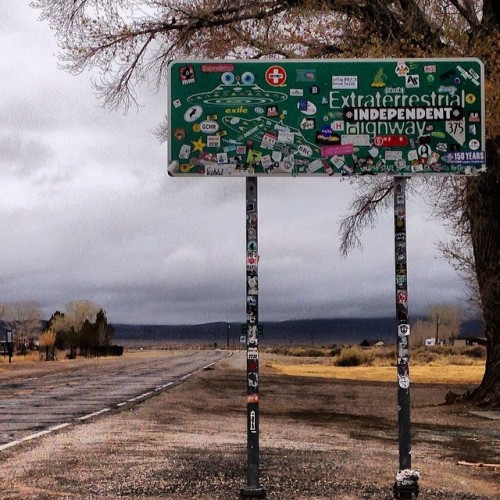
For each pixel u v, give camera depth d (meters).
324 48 20.44
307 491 9.27
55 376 41.28
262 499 8.84
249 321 8.95
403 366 9.06
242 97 9.20
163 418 18.91
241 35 20.72
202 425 17.34
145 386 32.47
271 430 16.33
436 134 9.23
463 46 19.53
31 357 82.81
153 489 9.35
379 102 9.23
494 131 18.84
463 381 38.94
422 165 9.20
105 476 10.27
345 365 70.12
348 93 9.23
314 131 9.20
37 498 8.91
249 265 8.95
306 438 14.95
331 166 9.20
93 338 108.25
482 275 22.72
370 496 9.06
